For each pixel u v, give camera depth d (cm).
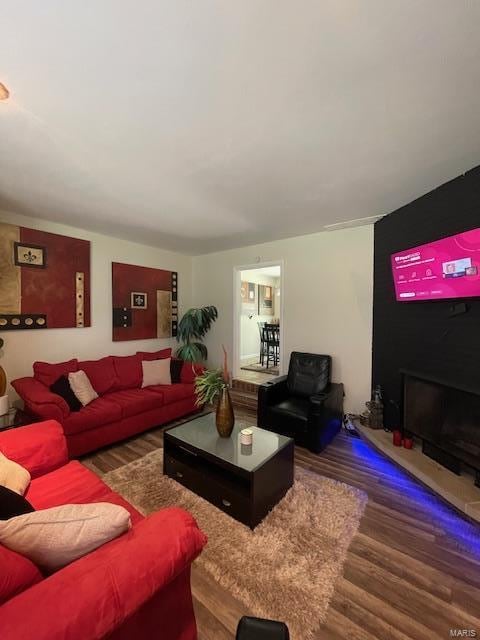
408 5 93
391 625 120
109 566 78
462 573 145
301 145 173
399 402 270
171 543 89
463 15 96
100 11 94
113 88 126
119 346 396
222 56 110
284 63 114
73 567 78
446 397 213
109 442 274
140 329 420
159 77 121
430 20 98
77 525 88
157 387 354
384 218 300
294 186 229
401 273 250
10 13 94
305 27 99
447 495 186
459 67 116
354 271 335
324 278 359
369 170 203
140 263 422
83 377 299
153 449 276
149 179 216
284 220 313
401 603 129
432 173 208
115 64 114
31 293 304
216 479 194
